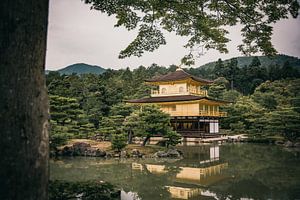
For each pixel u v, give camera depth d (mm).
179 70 50719
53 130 24391
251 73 90625
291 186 13656
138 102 45531
